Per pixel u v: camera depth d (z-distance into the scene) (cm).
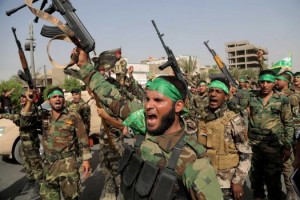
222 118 304
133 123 174
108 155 470
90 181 587
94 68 194
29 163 531
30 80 395
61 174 359
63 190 362
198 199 142
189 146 151
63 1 182
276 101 410
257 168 430
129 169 165
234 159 299
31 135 490
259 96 429
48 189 368
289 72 644
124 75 471
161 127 159
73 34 172
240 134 295
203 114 324
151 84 162
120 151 470
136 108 192
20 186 580
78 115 376
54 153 362
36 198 512
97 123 919
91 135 912
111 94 195
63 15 182
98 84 194
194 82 841
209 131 308
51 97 367
